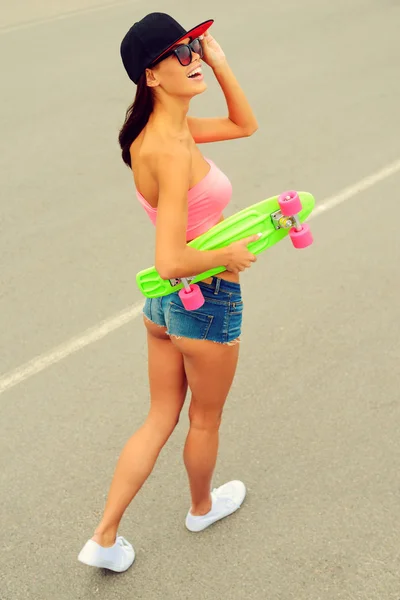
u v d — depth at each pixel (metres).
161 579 3.21
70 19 11.84
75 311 4.94
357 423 3.93
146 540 3.39
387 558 3.22
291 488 3.60
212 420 3.11
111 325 4.79
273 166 6.70
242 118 3.12
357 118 7.58
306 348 4.47
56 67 9.66
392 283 5.02
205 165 2.74
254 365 4.36
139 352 4.54
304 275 5.15
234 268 2.73
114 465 3.78
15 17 12.13
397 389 4.13
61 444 3.92
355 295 4.92
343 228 5.68
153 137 2.62
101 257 5.50
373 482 3.59
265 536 3.37
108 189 6.50
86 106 8.34
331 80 8.62
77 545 3.38
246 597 3.11
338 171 6.55
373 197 6.09
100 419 4.07
